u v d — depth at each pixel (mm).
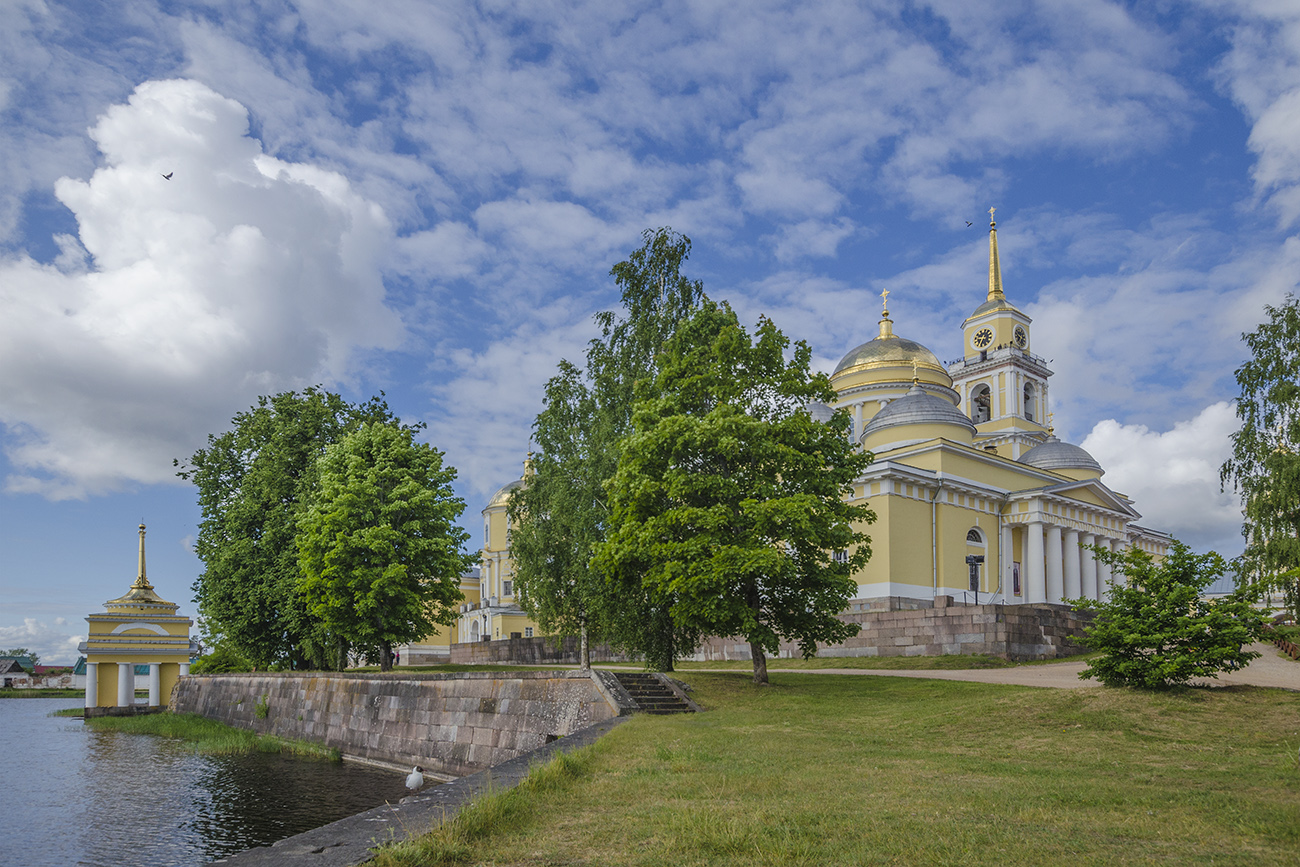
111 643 64812
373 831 11102
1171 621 22859
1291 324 39188
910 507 61719
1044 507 68062
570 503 37156
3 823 24734
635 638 35250
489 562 108750
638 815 11516
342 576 43156
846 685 31750
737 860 9258
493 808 11398
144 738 48656
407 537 44125
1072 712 21016
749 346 33469
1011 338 93500
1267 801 11938
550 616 37875
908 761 16125
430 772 31906
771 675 35750
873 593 59625
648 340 38938
